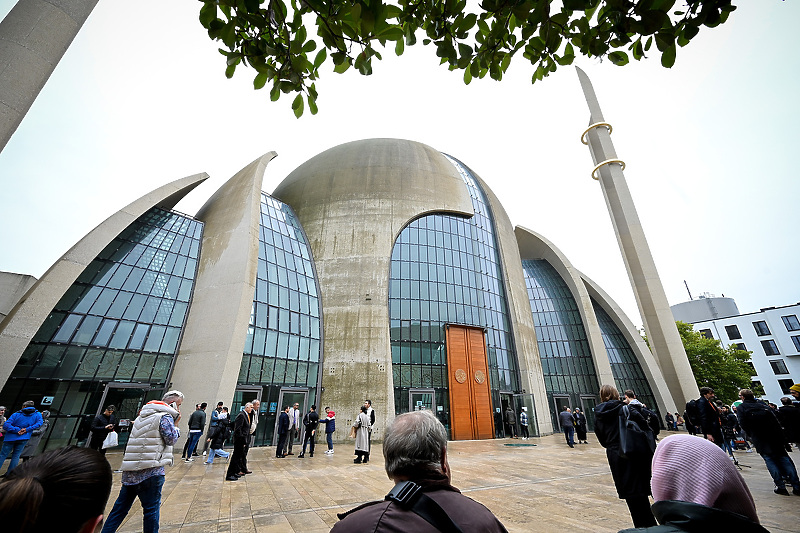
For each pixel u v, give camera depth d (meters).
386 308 23.83
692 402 9.62
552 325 36.69
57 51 9.51
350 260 25.33
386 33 2.86
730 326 62.34
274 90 3.29
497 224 32.78
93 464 1.33
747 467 10.54
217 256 20.00
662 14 2.58
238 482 8.99
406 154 31.58
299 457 14.02
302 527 5.54
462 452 15.67
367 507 1.47
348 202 27.66
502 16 3.07
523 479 9.20
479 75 3.50
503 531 1.48
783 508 6.01
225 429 12.44
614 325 38.09
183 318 18.64
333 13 2.84
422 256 26.81
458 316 25.91
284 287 22.48
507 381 26.30
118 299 17.05
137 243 18.88
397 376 22.92
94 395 15.09
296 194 29.73
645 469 4.07
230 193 23.95
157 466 4.27
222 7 2.89
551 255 39.31
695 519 1.24
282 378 19.94
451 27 3.13
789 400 8.13
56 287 14.98
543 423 26.95
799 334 56.47
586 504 6.63
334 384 21.56
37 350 14.39
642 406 4.60
